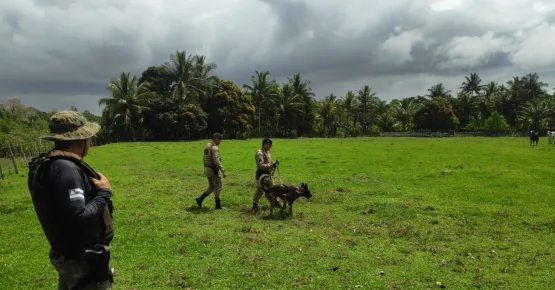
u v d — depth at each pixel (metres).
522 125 86.12
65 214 2.81
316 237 8.45
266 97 70.88
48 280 6.13
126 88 57.34
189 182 16.31
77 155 3.18
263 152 10.95
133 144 46.19
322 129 79.88
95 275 3.09
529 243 8.18
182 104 61.62
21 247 7.74
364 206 11.56
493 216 10.49
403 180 16.95
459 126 91.88
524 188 14.73
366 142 48.59
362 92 81.25
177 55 62.03
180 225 9.39
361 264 6.85
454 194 13.69
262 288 5.87
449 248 7.88
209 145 11.33
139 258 7.09
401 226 9.47
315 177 17.84
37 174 2.91
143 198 12.70
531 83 95.06
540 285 6.05
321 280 6.16
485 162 23.73
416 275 6.41
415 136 76.81
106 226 3.21
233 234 8.58
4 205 11.27
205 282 6.06
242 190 14.55
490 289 5.92
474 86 95.50
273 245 7.86
